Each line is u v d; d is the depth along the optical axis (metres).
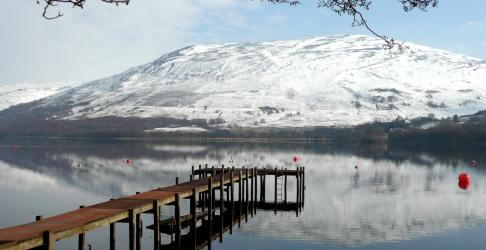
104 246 28.95
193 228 28.12
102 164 87.06
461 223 38.72
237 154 118.69
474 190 57.16
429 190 57.25
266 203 46.72
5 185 58.09
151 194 26.42
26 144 163.62
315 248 30.50
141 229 31.19
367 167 86.19
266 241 31.73
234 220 37.84
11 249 15.02
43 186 57.62
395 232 35.44
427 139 176.25
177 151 129.75
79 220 19.22
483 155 116.00
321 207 44.91
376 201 48.94
